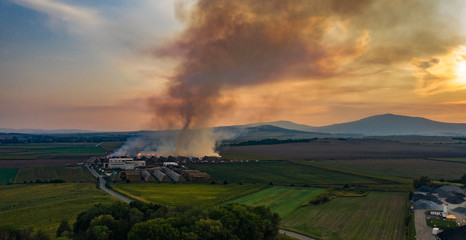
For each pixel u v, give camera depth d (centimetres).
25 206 11644
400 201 13250
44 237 6850
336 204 12681
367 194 14600
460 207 12050
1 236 6288
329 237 8906
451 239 8725
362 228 9706
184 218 7538
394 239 8762
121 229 7450
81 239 7025
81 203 12069
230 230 7356
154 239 6619
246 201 13112
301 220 10488
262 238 8056
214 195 14125
